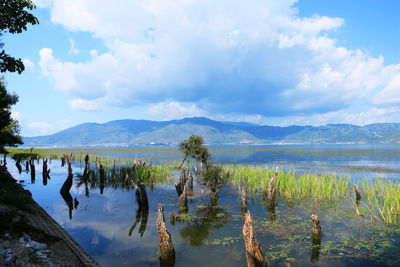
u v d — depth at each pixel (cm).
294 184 2377
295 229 1388
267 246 1162
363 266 956
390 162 5947
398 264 966
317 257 1041
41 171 4544
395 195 1712
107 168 3906
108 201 2186
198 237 1289
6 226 998
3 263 731
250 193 2425
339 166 5003
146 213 1786
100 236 1320
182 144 3894
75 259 966
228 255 1074
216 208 1878
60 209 1914
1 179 2280
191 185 2725
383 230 1343
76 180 3466
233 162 6369
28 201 1839
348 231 1339
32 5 868
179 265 990
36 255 868
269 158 8081
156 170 3719
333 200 2081
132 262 1016
